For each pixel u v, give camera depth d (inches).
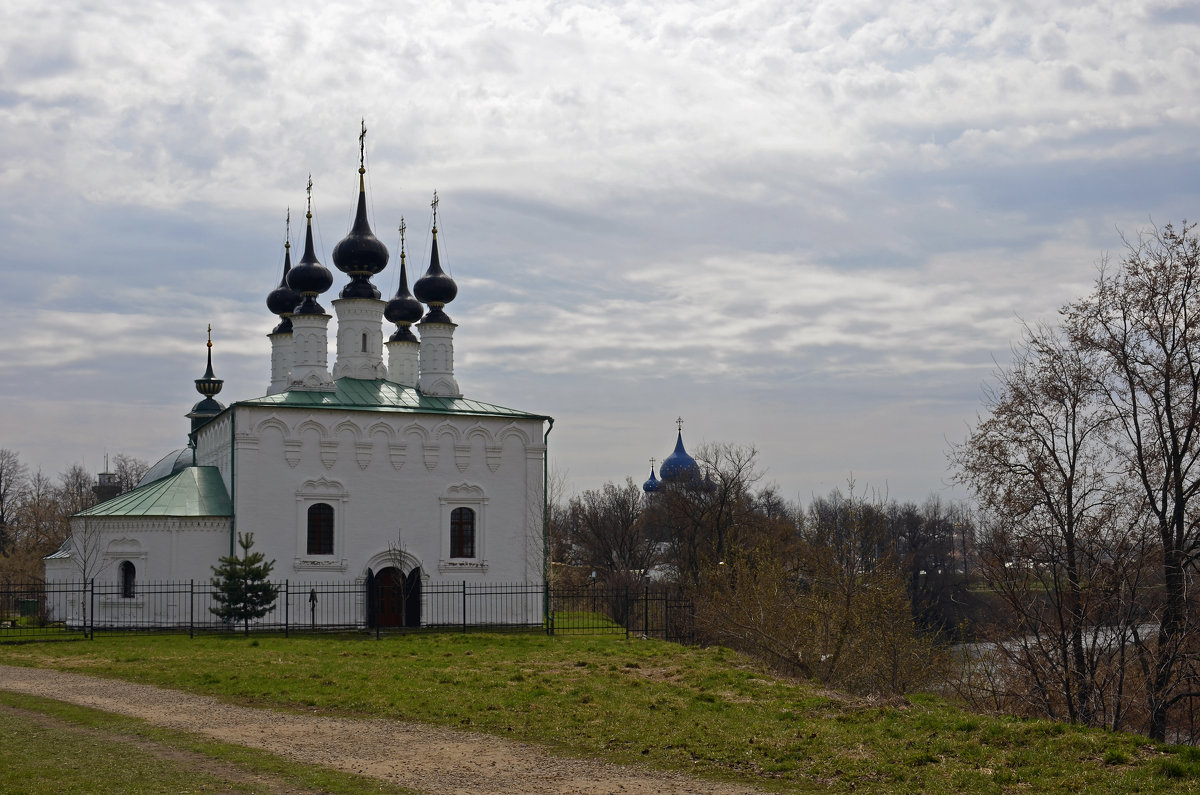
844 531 1774.1
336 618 1957.4
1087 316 1250.6
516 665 1253.7
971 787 663.1
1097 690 1133.7
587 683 1089.4
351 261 2229.3
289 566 1936.5
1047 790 653.3
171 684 1094.4
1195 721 1240.2
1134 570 1158.3
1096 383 1235.9
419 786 679.7
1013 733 777.6
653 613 2155.5
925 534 3548.2
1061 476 1219.2
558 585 2869.1
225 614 1695.4
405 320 2412.6
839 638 1483.8
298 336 2130.9
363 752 777.6
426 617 2022.6
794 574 1801.2
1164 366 1228.5
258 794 651.5
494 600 2073.1
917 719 837.2
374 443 2020.2
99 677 1151.6
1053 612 1170.6
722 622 1657.2
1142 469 1218.0
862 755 741.9
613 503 4192.9
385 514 2015.3
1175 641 1125.1
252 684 1073.5
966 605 2514.8
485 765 739.4
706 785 687.7
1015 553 1202.0
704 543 3331.7
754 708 928.3
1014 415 1239.5
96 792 643.5
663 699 979.9
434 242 2294.5
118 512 1897.1
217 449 2081.7
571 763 746.8
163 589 1876.2
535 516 2127.2
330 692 1026.7
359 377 2218.3
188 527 1900.8
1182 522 1220.5
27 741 782.5
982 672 1234.6
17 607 2218.3
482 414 2101.4
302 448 1969.7
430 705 954.7
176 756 749.9
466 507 2079.2
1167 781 655.8
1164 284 1230.3
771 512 4751.5
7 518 4648.1
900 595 1556.3
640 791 671.1
